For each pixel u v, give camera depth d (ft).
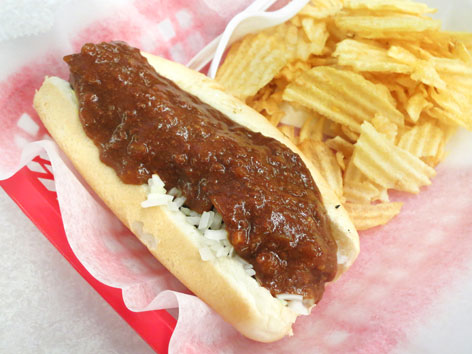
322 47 0.84
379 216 0.78
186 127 0.63
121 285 0.63
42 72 0.79
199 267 0.64
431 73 0.76
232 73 0.84
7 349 0.72
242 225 0.60
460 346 0.63
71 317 0.74
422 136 0.81
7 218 0.77
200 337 0.64
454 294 0.67
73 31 0.80
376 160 0.78
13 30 0.74
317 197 0.68
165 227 0.65
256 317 0.62
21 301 0.74
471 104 0.78
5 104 0.76
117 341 0.74
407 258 0.76
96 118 0.68
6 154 0.74
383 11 0.82
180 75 0.75
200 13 0.88
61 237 0.70
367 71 0.83
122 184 0.67
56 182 0.65
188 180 0.64
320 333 0.70
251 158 0.63
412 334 0.65
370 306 0.70
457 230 0.75
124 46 0.72
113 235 0.72
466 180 0.81
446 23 0.90
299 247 0.61
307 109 0.86
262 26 0.86
